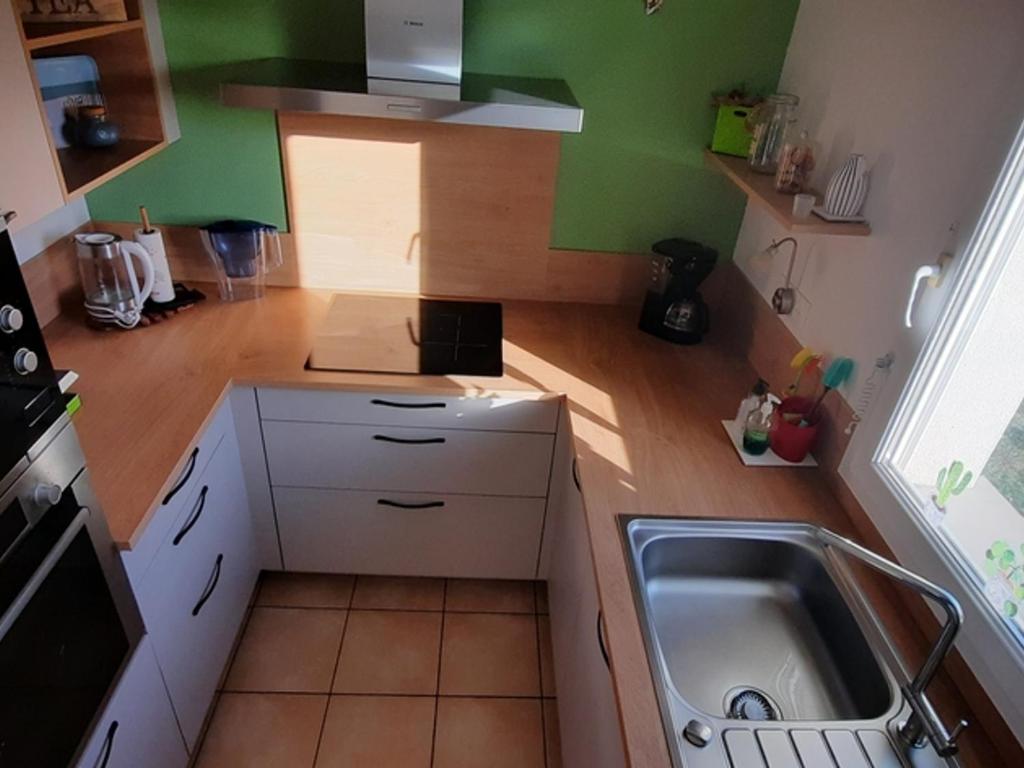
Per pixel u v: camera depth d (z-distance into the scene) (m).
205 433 1.64
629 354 2.05
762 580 1.44
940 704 1.08
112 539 1.25
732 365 2.03
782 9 1.88
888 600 1.27
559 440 1.91
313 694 1.94
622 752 1.09
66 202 1.48
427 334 2.06
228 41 1.90
